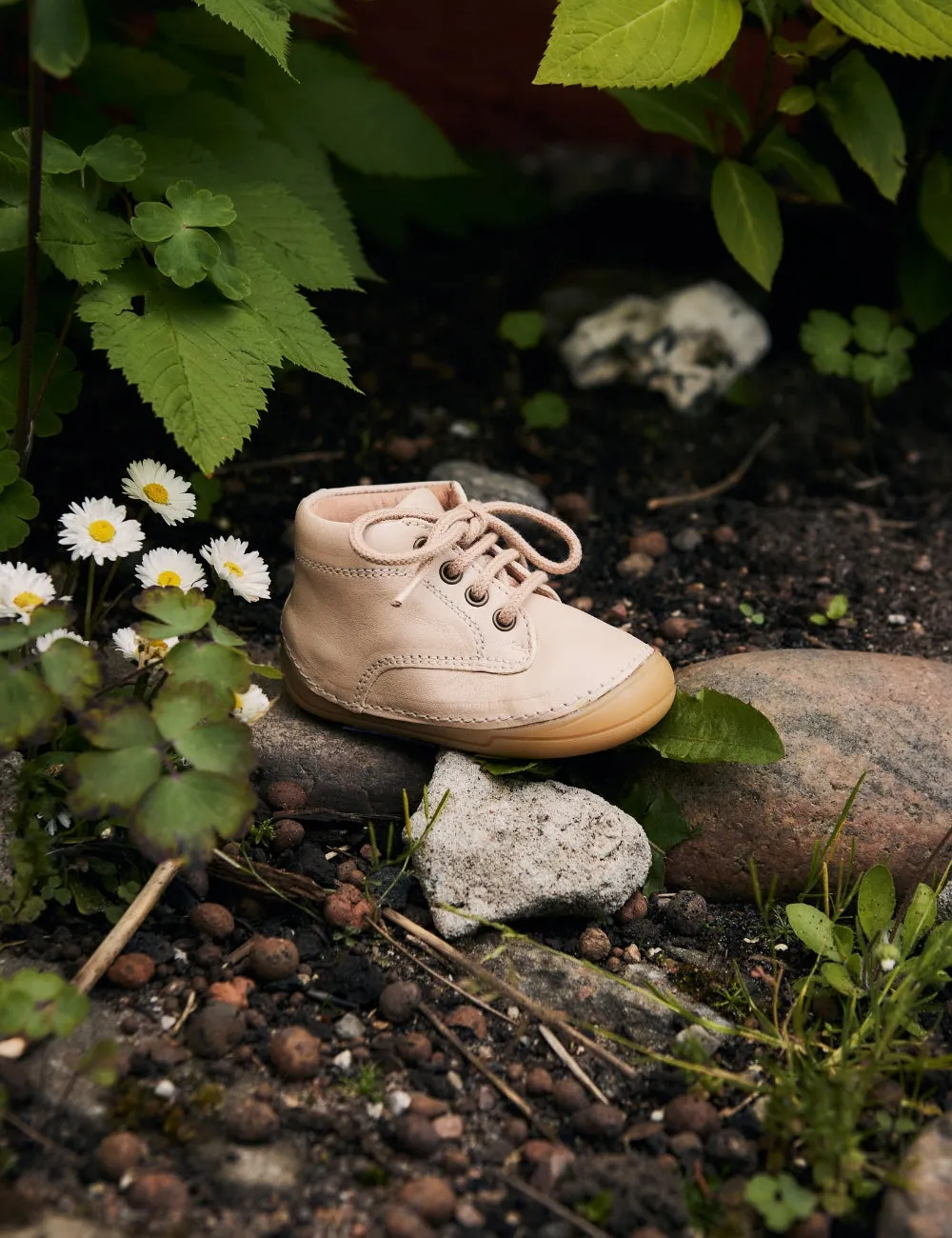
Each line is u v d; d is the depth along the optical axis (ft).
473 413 3.51
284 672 2.72
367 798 2.66
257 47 3.13
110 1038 2.40
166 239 2.67
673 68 2.80
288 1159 2.32
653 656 2.61
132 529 2.62
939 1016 2.49
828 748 2.63
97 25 3.15
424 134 3.25
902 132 3.14
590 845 2.55
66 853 2.53
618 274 3.74
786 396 3.58
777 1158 2.32
